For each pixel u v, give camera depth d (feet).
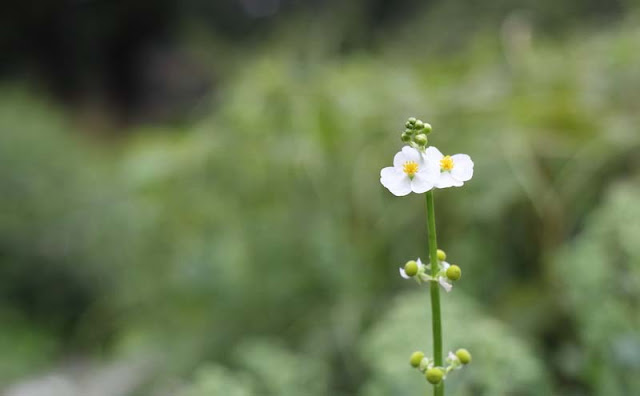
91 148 11.74
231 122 4.67
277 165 4.46
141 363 4.28
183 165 4.76
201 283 4.26
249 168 4.56
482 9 9.96
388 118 4.40
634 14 5.74
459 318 3.01
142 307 4.90
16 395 6.13
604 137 3.90
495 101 4.32
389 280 4.00
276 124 4.57
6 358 7.43
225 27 21.53
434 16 10.39
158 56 21.43
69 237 8.66
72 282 8.66
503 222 3.84
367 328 3.75
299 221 4.27
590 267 2.98
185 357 4.07
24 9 21.34
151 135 5.45
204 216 4.61
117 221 6.90
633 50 4.61
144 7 22.44
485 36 5.72
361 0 12.66
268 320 4.16
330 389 3.46
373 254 4.06
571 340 3.32
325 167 4.34
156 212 4.81
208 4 22.49
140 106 20.95
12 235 8.77
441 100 4.40
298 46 5.34
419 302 3.07
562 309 3.36
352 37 6.58
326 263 4.04
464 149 4.13
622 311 2.92
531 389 2.88
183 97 17.33
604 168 3.87
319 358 3.59
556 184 3.86
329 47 5.64
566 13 9.43
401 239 4.04
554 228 3.75
